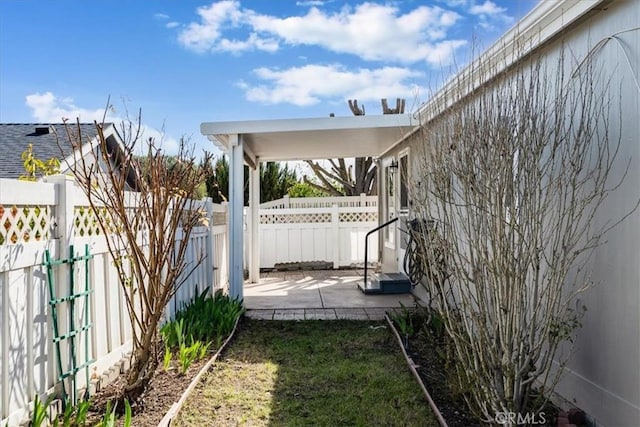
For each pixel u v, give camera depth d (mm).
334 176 15953
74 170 3211
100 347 3631
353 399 3529
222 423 3152
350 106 10281
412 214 6258
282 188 14633
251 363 4320
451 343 3908
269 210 11055
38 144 9945
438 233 3418
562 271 2781
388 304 6707
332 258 11102
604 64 2980
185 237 3662
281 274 10156
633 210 2715
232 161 6395
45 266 2934
